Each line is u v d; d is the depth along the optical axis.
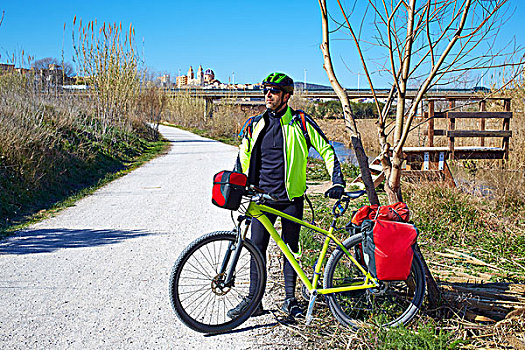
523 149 10.79
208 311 4.00
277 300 4.31
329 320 3.84
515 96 12.60
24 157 9.90
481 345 3.44
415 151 10.30
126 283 4.80
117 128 21.98
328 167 3.83
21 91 16.25
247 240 3.74
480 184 8.78
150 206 9.01
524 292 4.31
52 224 7.54
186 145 26.62
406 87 3.86
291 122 3.84
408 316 3.73
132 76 26.41
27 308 4.18
